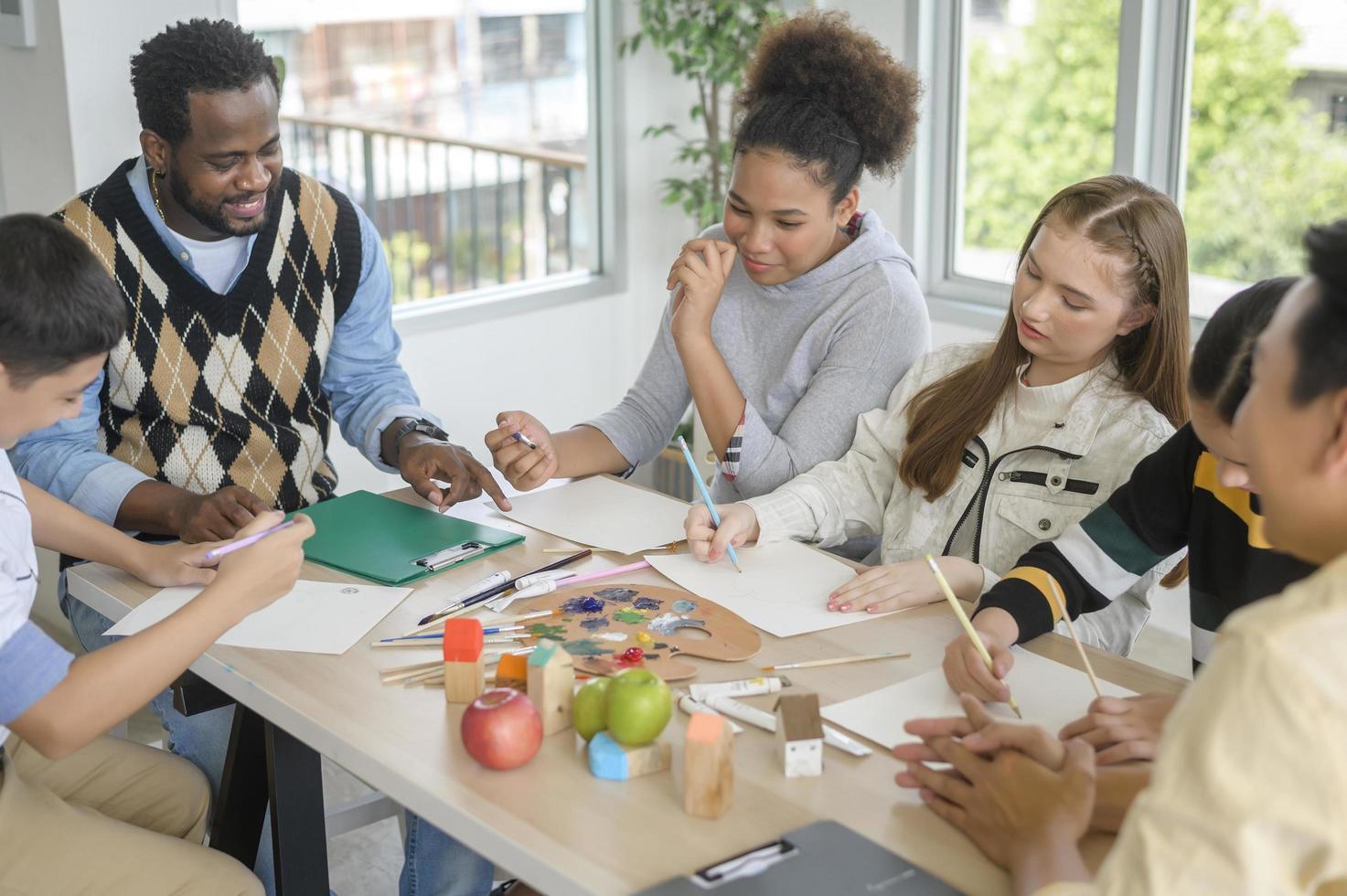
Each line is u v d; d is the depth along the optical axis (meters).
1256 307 1.14
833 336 1.90
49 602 2.89
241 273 1.87
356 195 3.38
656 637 1.36
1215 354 1.16
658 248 3.88
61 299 1.16
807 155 1.79
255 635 1.37
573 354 3.74
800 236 1.85
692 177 3.86
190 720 1.71
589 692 1.13
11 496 1.31
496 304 3.50
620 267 3.79
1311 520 0.78
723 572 1.55
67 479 1.71
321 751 1.19
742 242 1.88
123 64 2.61
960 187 3.42
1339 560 0.72
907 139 1.89
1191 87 2.99
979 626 1.32
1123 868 0.74
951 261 3.48
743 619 1.42
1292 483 0.77
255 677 1.28
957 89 3.35
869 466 1.78
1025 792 0.99
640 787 1.08
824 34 1.82
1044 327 1.54
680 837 1.01
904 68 1.86
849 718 1.20
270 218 1.88
